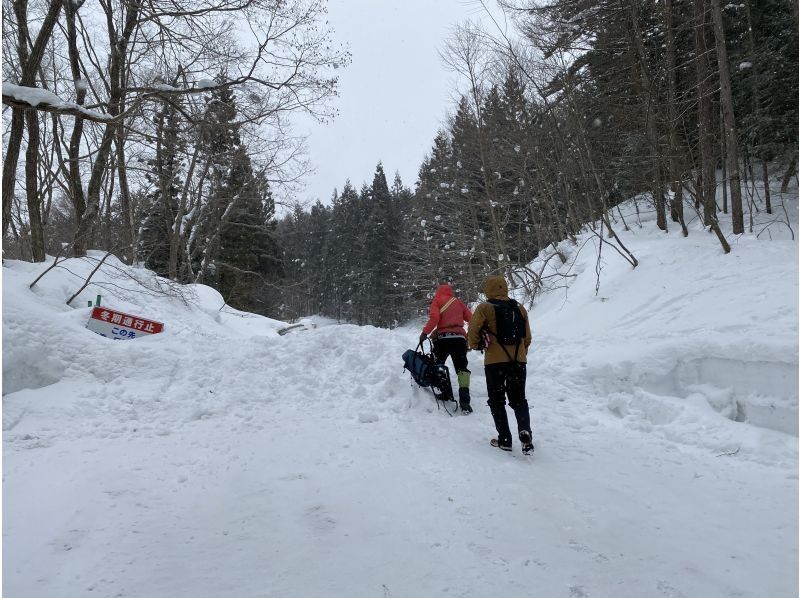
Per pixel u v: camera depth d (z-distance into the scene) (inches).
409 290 1402.6
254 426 213.0
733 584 106.3
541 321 458.0
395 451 183.6
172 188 854.5
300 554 116.9
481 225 986.1
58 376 249.8
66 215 972.6
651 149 494.3
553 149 666.2
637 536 126.2
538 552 118.3
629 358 252.5
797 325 237.6
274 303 1386.6
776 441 182.1
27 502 139.9
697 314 306.7
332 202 2377.0
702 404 214.1
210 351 292.0
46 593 100.0
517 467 169.5
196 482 156.9
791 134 559.5
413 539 124.0
